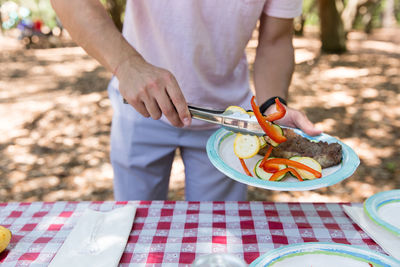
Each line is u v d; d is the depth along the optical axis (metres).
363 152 4.59
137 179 1.99
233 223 1.30
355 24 14.90
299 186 1.18
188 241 1.21
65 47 9.98
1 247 1.13
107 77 7.43
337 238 1.23
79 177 3.97
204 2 1.60
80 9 1.42
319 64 8.98
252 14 1.65
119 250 1.13
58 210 1.38
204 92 1.78
